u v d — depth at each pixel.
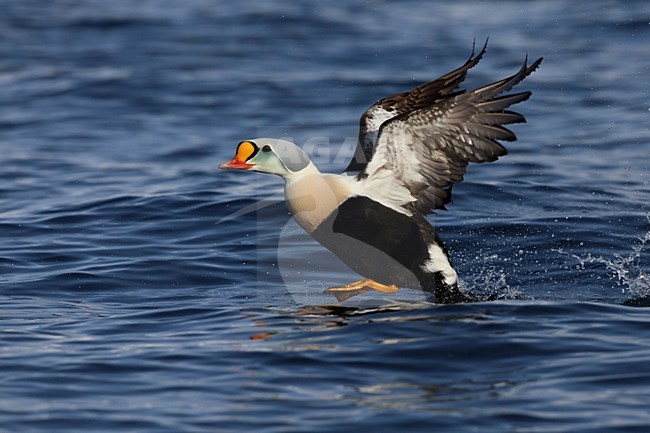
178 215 15.11
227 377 8.53
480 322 9.86
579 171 17.81
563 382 8.26
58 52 29.84
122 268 12.65
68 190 17.11
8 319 10.57
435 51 29.19
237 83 26.31
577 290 11.73
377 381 8.38
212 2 36.75
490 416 7.62
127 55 29.45
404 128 10.98
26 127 22.50
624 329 9.59
